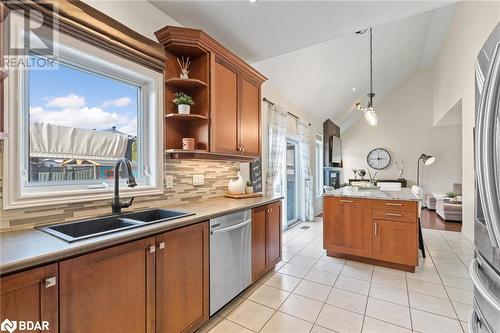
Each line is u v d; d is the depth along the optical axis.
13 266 0.90
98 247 1.16
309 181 5.46
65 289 1.05
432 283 2.53
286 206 4.73
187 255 1.66
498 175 0.97
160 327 1.47
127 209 1.87
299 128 5.22
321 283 2.54
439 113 6.51
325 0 2.07
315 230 4.69
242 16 2.28
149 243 1.41
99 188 1.72
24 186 1.38
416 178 7.75
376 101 8.20
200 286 1.77
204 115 2.20
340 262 3.12
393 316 1.97
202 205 2.26
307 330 1.81
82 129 1.70
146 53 1.92
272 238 2.74
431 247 3.64
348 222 3.17
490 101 0.99
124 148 1.96
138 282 1.35
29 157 1.43
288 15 2.27
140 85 2.04
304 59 4.03
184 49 2.13
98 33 1.61
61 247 1.06
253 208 2.37
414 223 2.78
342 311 2.04
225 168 2.98
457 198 5.57
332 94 5.83
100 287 1.17
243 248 2.21
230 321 1.92
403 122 7.93
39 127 1.47
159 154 2.07
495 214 0.97
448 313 2.00
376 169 8.23
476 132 1.13
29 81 1.42
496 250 1.06
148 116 2.06
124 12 1.88
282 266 2.99
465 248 3.59
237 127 2.52
